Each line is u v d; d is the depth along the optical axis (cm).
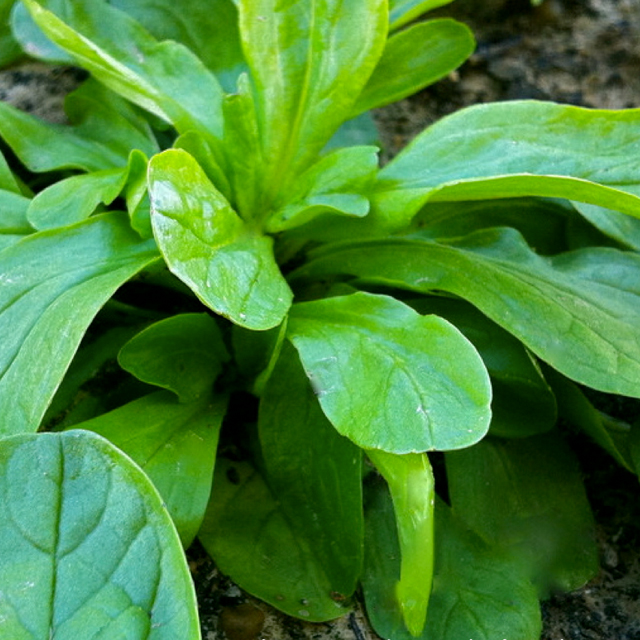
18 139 44
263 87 42
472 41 45
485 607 40
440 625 40
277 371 41
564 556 41
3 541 36
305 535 41
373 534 41
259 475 42
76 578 36
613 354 41
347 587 40
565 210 45
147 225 41
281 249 44
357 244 43
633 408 45
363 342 39
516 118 43
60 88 51
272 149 42
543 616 41
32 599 35
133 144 45
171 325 40
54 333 39
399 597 39
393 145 52
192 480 40
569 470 42
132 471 36
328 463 40
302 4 42
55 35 41
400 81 45
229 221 40
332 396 38
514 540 41
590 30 53
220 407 42
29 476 36
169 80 44
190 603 35
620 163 42
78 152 45
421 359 39
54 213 42
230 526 41
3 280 40
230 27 47
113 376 44
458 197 41
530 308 41
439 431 37
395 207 42
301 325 40
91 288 39
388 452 37
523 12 53
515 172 42
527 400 42
